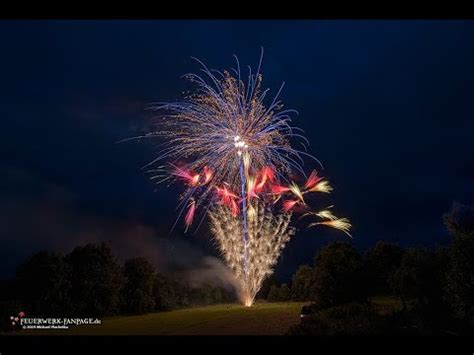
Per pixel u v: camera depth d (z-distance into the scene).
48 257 43.22
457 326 20.34
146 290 52.31
